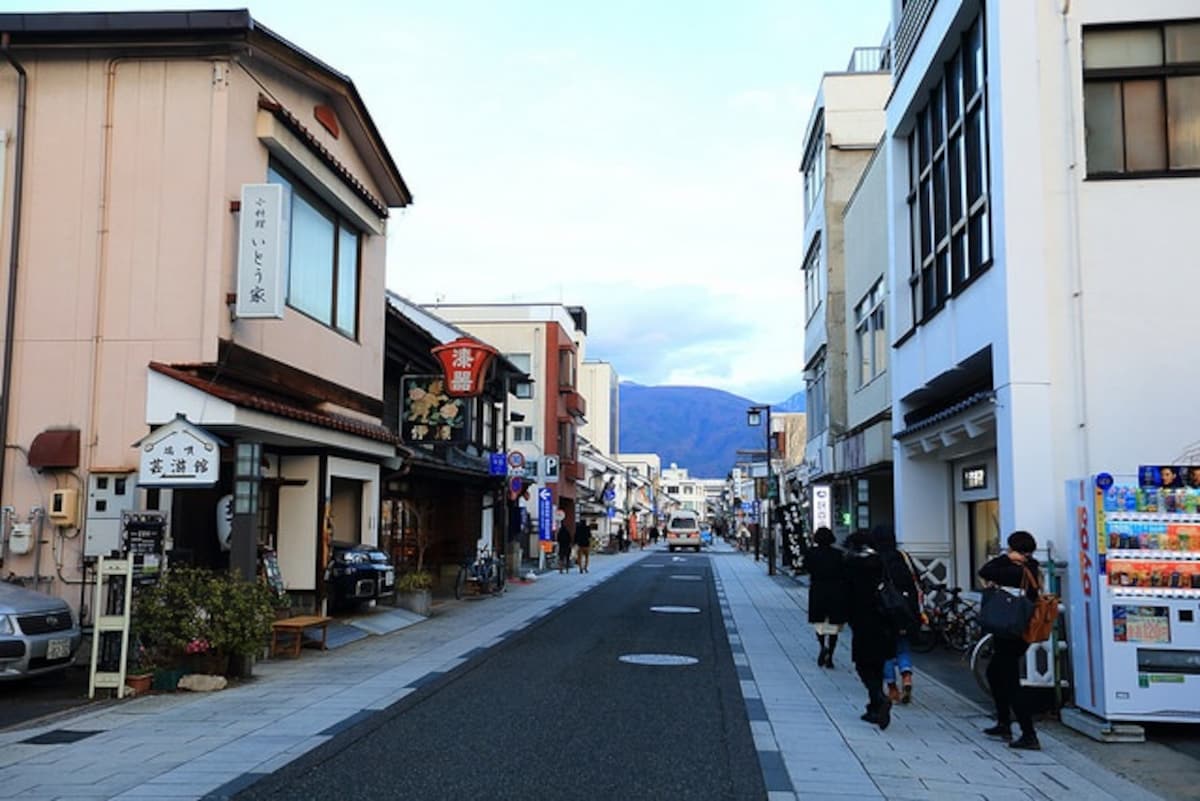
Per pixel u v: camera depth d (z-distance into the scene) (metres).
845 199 27.75
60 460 11.84
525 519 40.25
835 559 12.85
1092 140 11.19
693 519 66.56
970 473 15.34
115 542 11.82
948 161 14.41
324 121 15.54
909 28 16.22
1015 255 10.98
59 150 12.51
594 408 73.75
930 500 16.72
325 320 16.03
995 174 11.43
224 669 10.75
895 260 17.17
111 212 12.39
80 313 12.27
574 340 53.38
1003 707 8.66
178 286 12.22
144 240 12.31
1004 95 11.18
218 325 12.15
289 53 13.61
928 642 14.59
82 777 6.84
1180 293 10.71
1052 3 11.28
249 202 12.33
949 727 9.13
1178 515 8.72
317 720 8.82
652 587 27.17
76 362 12.20
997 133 11.36
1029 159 11.08
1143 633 8.59
